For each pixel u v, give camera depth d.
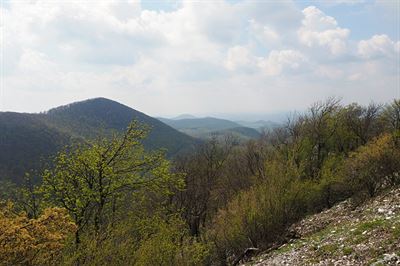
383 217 19.16
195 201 41.44
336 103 49.22
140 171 25.45
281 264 18.70
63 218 11.30
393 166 27.45
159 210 28.34
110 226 18.70
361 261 13.74
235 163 55.47
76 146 24.05
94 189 23.41
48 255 12.23
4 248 9.82
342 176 32.03
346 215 25.98
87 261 15.83
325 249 17.39
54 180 22.41
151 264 18.92
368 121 49.62
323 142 46.66
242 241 28.95
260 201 29.64
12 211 12.45
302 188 30.86
